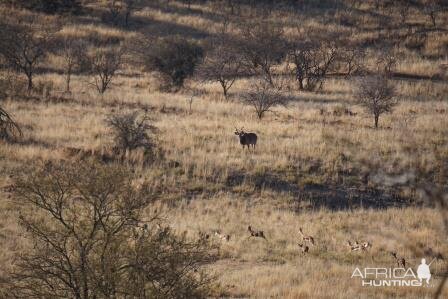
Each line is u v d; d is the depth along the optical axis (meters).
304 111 106.62
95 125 87.38
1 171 65.50
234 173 72.69
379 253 53.06
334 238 57.03
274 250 53.06
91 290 29.73
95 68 123.81
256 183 71.12
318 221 62.38
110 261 29.14
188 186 68.44
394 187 71.94
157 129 83.75
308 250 53.03
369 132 89.06
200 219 60.12
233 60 135.00
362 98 98.62
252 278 44.53
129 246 30.09
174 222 57.53
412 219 62.31
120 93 117.38
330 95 128.75
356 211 66.50
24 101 102.94
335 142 83.31
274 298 40.16
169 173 70.81
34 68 136.00
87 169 32.47
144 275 29.23
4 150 71.50
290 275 45.88
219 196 67.25
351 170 74.94
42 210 46.41
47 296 29.09
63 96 110.38
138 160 73.31
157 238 30.50
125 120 80.31
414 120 98.38
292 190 70.50
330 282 44.91
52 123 87.50
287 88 135.50
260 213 63.69
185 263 31.84
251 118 98.88
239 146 80.75
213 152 78.12
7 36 119.31
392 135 86.25
